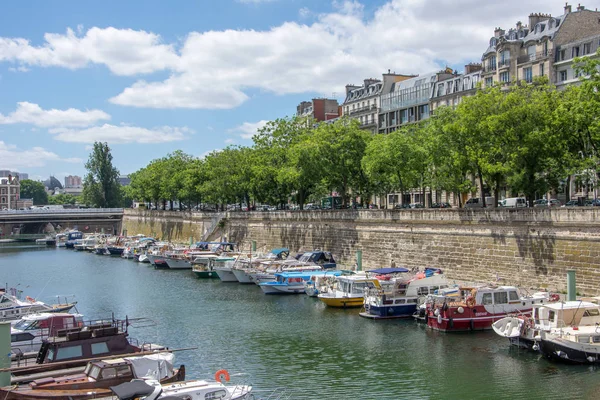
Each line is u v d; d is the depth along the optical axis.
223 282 82.81
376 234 76.69
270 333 50.56
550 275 53.91
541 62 90.44
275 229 100.75
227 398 30.66
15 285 82.44
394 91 129.75
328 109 156.12
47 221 175.00
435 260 66.94
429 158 71.12
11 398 29.16
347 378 38.19
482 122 59.72
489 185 68.94
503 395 34.38
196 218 132.62
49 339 37.16
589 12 92.12
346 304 60.81
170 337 49.78
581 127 54.53
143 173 179.75
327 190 106.12
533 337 41.66
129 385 27.92
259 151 108.81
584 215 50.88
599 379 36.44
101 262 114.50
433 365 40.22
